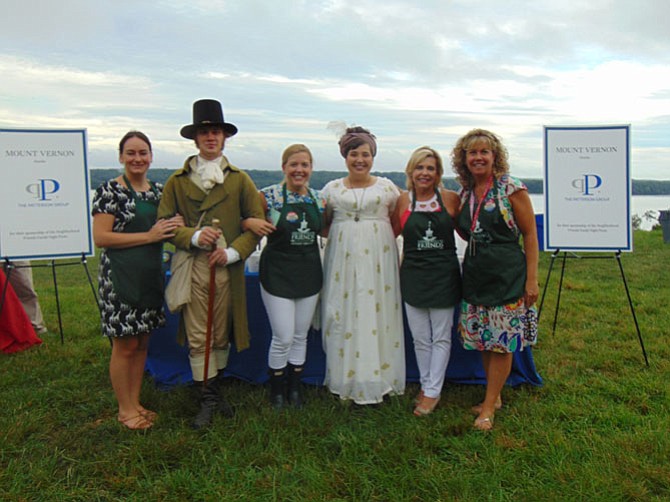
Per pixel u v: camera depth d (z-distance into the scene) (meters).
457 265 3.24
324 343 3.47
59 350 4.58
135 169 2.97
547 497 2.41
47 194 4.37
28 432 3.13
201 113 2.98
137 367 3.22
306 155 3.21
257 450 2.86
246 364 3.81
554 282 7.41
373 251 3.29
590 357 4.25
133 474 2.68
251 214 3.12
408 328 3.75
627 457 2.71
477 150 2.98
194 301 3.05
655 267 8.49
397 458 2.77
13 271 4.85
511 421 3.16
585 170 4.41
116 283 2.92
